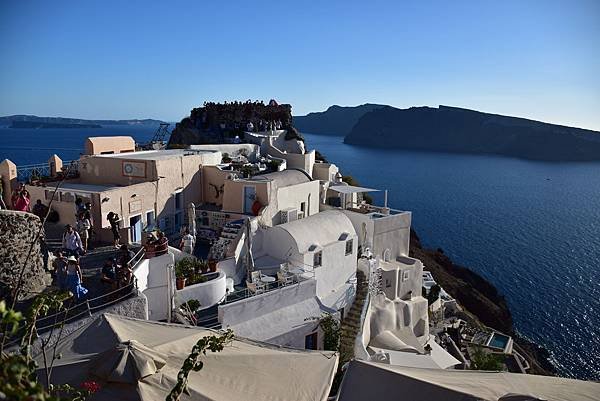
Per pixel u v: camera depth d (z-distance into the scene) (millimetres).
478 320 49344
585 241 105000
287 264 23094
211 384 10875
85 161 27578
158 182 26156
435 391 10586
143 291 17953
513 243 101938
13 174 25047
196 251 25250
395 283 30328
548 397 10555
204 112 56469
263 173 33562
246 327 18906
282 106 61469
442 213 131500
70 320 14016
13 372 4137
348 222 27578
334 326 21656
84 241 20922
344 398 11094
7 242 14469
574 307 67062
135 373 10141
